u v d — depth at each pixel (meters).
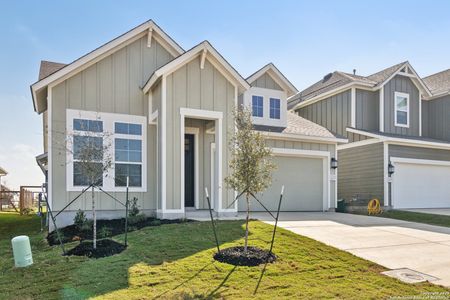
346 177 17.03
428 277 5.55
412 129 17.80
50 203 9.60
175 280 5.10
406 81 17.83
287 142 13.95
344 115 17.34
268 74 14.84
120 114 10.63
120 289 4.77
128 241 7.34
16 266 6.12
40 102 10.82
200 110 10.18
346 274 5.62
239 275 5.36
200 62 10.24
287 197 13.92
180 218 9.62
